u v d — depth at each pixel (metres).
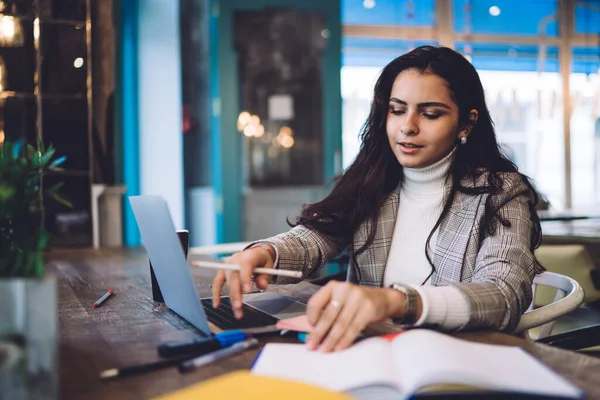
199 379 0.78
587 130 6.36
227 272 1.05
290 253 1.32
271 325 1.02
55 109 3.01
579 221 3.30
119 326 1.08
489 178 1.31
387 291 0.91
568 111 6.26
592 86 6.33
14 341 0.59
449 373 0.68
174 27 4.40
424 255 1.38
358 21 5.84
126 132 4.30
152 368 0.81
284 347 0.85
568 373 0.78
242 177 4.41
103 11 3.12
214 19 4.32
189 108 4.82
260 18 4.41
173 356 0.87
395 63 1.38
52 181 2.96
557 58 6.25
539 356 0.85
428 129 1.31
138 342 0.96
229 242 4.36
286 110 4.50
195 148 4.91
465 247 1.29
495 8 6.09
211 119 4.45
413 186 1.42
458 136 1.37
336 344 0.83
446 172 1.38
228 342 0.91
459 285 1.00
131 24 4.30
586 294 2.05
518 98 6.18
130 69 4.30
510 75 6.16
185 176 4.91
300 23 4.49
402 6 5.91
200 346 0.89
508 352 0.81
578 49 6.30
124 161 4.30
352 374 0.72
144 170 4.35
